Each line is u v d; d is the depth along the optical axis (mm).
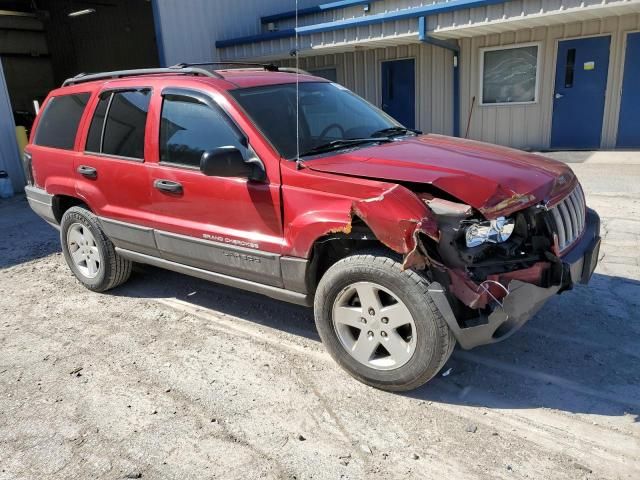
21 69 20578
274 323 4324
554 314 4180
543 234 3162
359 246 3389
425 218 2867
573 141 11883
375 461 2740
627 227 6121
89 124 4730
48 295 5172
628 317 4082
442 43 12031
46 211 5270
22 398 3432
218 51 14742
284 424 3062
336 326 3385
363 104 4711
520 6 9922
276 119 3791
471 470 2645
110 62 18516
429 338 2992
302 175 3348
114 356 3910
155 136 4168
